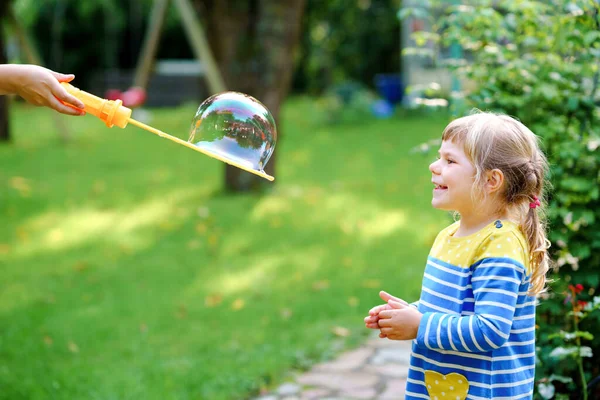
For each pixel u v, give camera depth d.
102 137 12.90
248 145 1.94
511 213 1.82
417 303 1.93
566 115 2.84
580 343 2.65
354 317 4.14
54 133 13.34
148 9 21.59
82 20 21.88
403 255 5.41
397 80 17.64
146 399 3.07
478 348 1.66
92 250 5.76
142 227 6.45
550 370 2.62
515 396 1.75
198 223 6.50
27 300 4.54
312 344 3.73
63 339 3.84
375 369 3.46
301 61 22.09
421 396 1.83
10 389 3.20
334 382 3.32
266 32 7.25
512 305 1.67
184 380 3.28
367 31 20.66
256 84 7.35
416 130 13.08
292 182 8.50
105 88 20.36
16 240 6.07
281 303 4.41
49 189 8.22
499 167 1.76
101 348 3.73
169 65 20.03
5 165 9.80
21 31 10.62
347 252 5.54
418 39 3.19
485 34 2.96
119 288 4.79
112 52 22.38
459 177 1.79
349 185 8.26
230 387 3.22
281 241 5.89
